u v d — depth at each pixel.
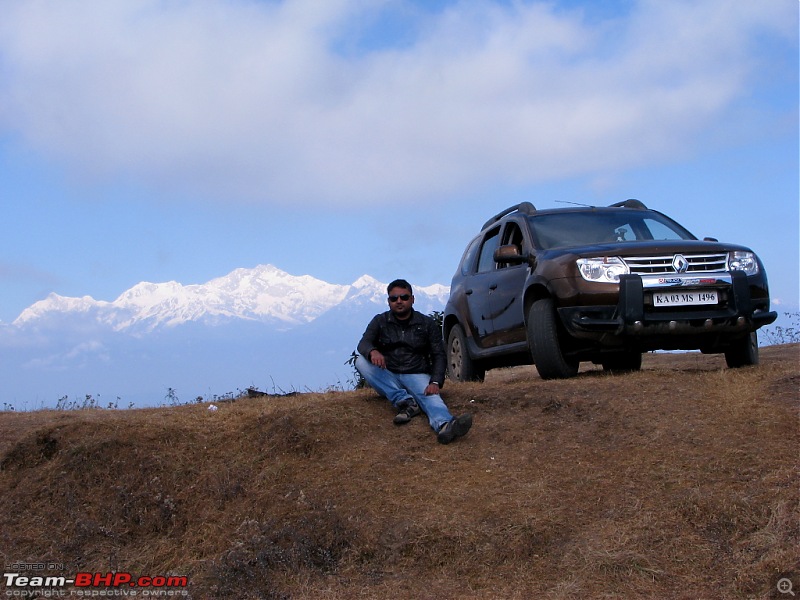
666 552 5.16
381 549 5.48
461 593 5.06
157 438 6.88
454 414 7.22
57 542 6.06
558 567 5.17
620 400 7.04
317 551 5.52
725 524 5.30
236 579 5.37
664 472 5.89
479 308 9.85
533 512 5.61
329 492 6.07
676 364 10.51
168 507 6.18
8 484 6.73
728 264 8.20
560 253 8.40
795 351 11.23
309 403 7.42
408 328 7.25
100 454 6.70
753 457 5.90
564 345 8.53
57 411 9.83
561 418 6.88
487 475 6.13
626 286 7.84
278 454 6.61
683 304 7.90
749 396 6.92
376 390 7.27
